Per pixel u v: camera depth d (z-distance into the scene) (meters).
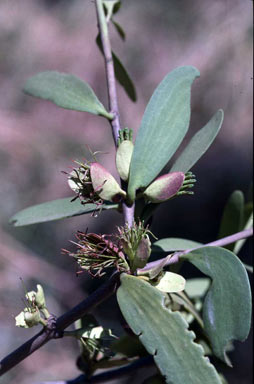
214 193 1.62
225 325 0.33
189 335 0.32
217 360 0.42
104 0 0.47
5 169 1.54
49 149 1.57
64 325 0.35
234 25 1.27
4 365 0.35
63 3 1.80
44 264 1.38
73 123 1.61
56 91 0.41
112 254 0.34
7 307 1.18
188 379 0.32
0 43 1.76
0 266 1.33
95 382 0.41
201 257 0.35
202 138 0.37
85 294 1.39
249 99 1.40
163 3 1.62
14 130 1.58
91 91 0.40
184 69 0.38
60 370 1.12
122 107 1.55
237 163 1.58
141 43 1.62
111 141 1.60
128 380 1.17
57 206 0.39
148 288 0.33
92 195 0.36
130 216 0.36
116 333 0.37
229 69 1.33
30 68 1.71
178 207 1.66
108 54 0.41
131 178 0.36
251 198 0.47
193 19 1.52
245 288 0.34
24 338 1.14
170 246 0.39
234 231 0.44
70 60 1.71
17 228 1.47
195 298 0.46
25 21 1.79
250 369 1.14
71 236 1.52
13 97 1.67
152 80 1.59
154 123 0.37
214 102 1.43
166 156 0.36
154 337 0.32
